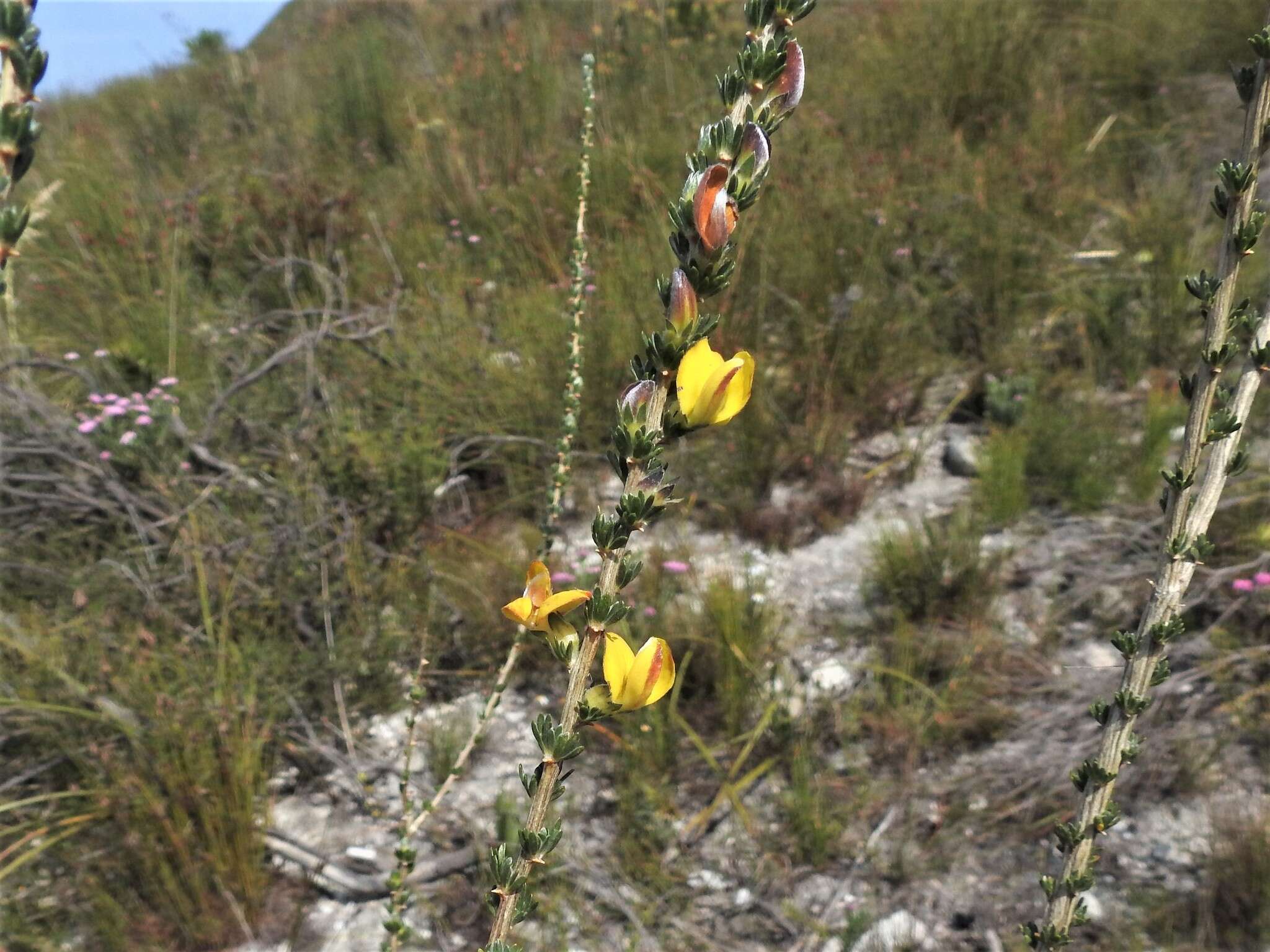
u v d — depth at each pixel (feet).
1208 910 7.29
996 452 12.10
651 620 10.23
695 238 2.00
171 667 8.86
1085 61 20.66
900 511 12.51
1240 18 18.92
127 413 11.83
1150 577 10.37
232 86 26.71
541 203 17.42
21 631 9.20
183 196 18.52
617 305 14.02
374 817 8.97
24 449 11.07
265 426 12.44
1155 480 11.65
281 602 10.21
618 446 2.07
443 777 9.27
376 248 17.57
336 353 13.85
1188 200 16.02
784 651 10.47
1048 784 8.57
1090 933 7.39
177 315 15.28
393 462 11.93
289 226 17.87
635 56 23.36
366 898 8.29
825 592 11.37
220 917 7.88
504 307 15.01
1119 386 14.05
